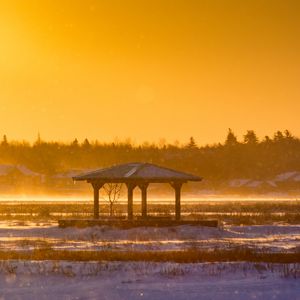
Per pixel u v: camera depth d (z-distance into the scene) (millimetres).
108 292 61594
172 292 61625
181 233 124250
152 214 192000
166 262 77562
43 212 192500
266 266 74125
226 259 82562
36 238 118875
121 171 140500
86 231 125938
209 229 127938
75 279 67062
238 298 59625
